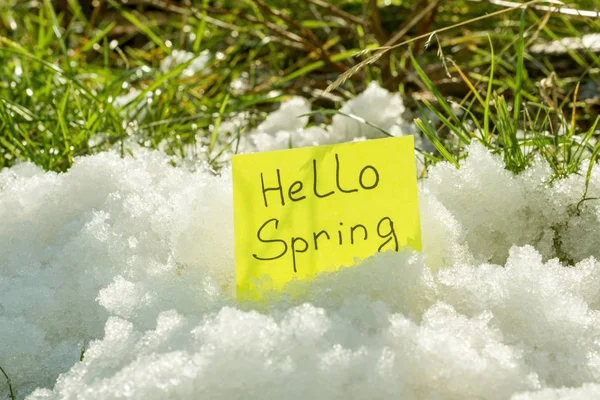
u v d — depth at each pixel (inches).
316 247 20.8
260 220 20.9
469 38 38.6
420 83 35.4
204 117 31.3
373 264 19.9
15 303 20.6
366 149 20.8
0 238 22.8
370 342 18.3
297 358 18.0
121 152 26.8
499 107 24.8
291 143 29.3
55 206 23.4
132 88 35.4
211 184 21.9
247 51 45.1
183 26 42.4
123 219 22.4
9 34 46.7
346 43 45.8
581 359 18.5
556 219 22.2
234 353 17.9
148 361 18.1
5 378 19.7
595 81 33.5
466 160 22.5
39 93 32.1
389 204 20.7
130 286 20.2
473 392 17.8
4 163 28.5
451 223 21.1
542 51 38.0
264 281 20.5
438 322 18.7
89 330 20.4
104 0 51.0
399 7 46.1
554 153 24.5
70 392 18.1
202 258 21.3
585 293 19.9
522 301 19.2
